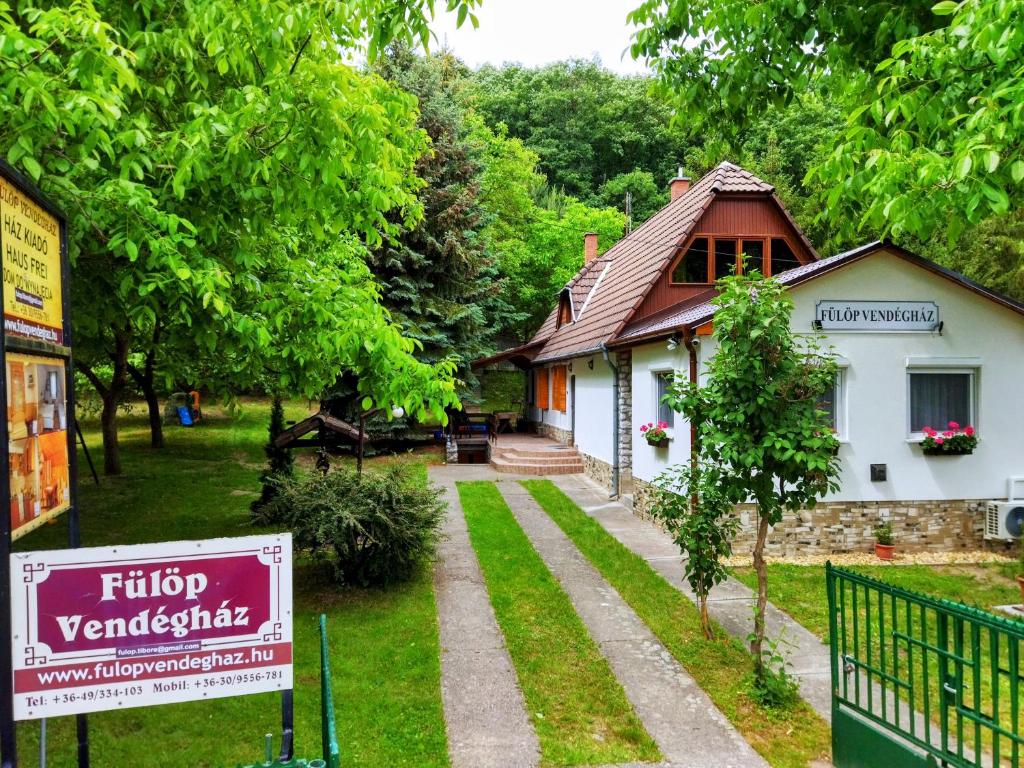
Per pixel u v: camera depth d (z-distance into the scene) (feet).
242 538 9.33
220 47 15.21
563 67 150.20
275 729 16.76
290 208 19.02
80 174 16.08
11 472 8.79
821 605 25.35
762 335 17.83
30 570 8.59
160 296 18.54
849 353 31.32
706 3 24.93
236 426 75.97
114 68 12.92
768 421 17.97
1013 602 25.49
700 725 17.02
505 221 111.45
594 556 31.83
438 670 19.85
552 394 73.10
